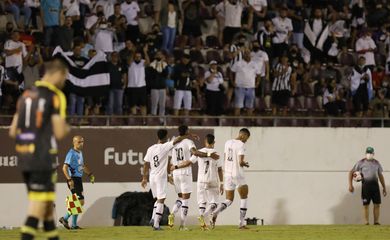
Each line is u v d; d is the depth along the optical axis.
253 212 82.25
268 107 87.94
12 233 65.62
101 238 56.56
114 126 79.94
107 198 79.12
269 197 82.50
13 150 77.75
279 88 87.62
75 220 69.19
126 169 79.69
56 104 31.36
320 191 83.44
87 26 88.44
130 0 89.75
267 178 82.62
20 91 82.06
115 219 78.69
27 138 31.16
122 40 88.19
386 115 90.06
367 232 65.50
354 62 93.62
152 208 76.56
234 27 91.75
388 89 92.00
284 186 82.88
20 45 82.31
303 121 87.62
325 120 88.00
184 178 65.50
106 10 90.25
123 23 88.31
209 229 66.50
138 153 80.00
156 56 84.12
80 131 79.06
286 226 76.00
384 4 101.12
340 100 89.12
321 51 93.62
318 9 94.38
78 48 82.00
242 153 65.25
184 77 84.19
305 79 89.62
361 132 84.44
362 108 89.75
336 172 83.88
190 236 58.53
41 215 31.39
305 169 83.31
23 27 88.00
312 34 93.56
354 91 90.06
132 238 56.56
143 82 83.25
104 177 79.19
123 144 79.81
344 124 88.19
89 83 81.69
